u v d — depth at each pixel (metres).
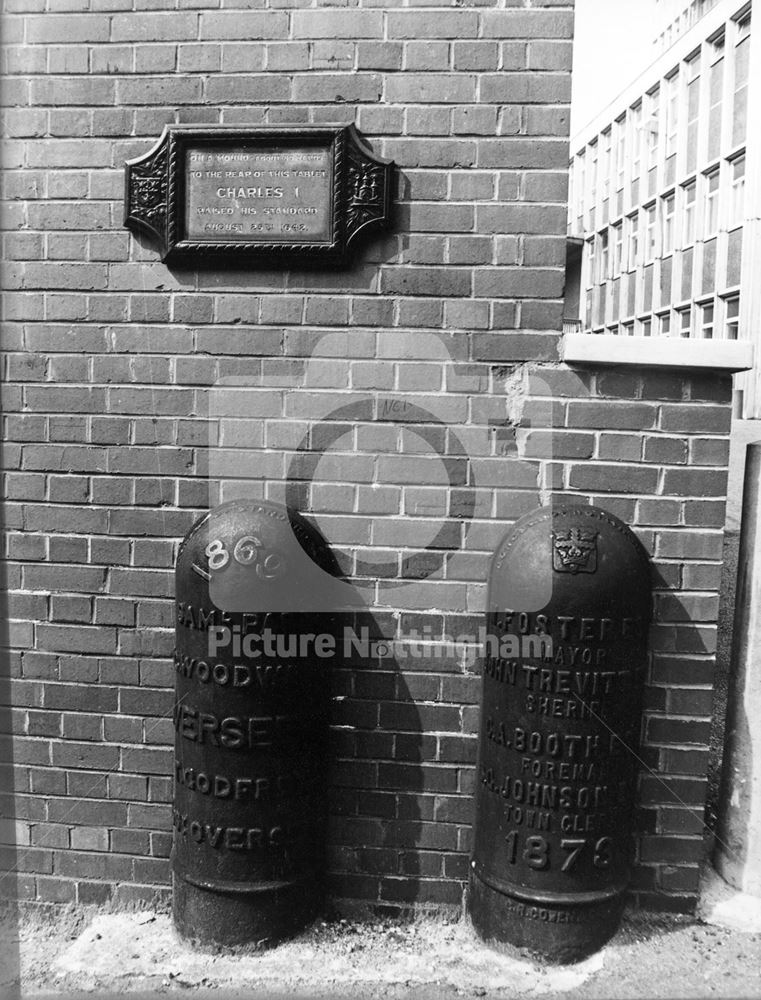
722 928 1.96
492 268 1.85
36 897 2.10
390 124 1.83
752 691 2.07
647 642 1.84
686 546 1.90
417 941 1.93
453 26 1.80
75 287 1.94
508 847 1.82
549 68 1.79
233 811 1.80
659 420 1.87
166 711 2.04
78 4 1.88
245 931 1.85
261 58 1.84
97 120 1.90
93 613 2.03
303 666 1.79
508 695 1.79
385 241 1.86
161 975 1.84
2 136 1.91
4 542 2.03
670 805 1.97
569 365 1.87
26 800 2.09
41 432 1.99
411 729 1.97
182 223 1.88
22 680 2.07
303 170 1.84
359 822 2.01
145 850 2.08
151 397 1.95
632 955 1.87
